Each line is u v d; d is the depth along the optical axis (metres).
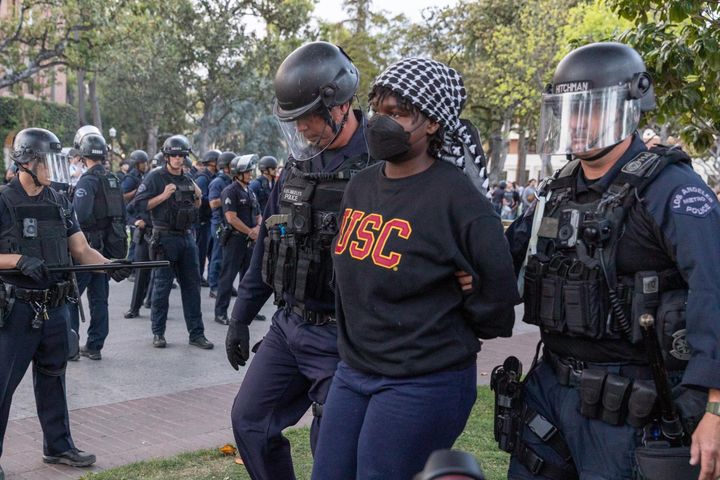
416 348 2.50
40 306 4.27
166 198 7.68
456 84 2.56
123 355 7.46
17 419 5.46
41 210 4.32
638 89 2.51
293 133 3.16
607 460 2.52
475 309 2.53
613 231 2.46
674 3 4.20
